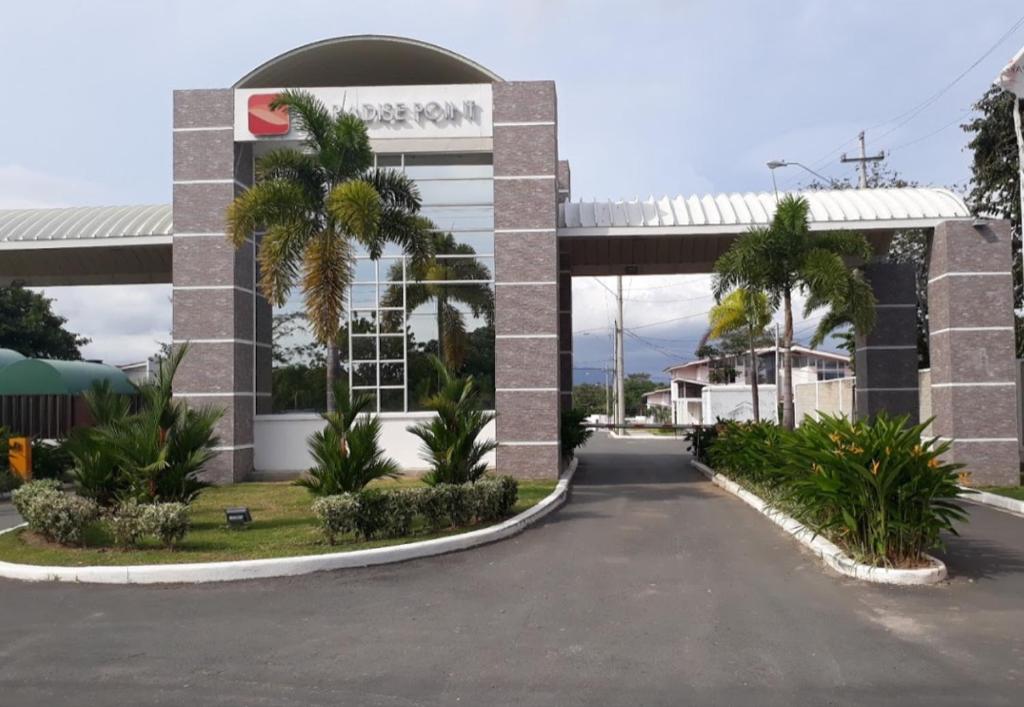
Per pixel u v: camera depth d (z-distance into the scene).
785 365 20.61
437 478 13.84
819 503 10.87
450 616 8.45
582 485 20.70
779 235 19.89
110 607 8.85
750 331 27.55
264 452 21.39
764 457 16.23
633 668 6.88
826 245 20.19
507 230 20.25
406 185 18.39
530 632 7.89
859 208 21.33
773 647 7.41
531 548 11.99
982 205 27.83
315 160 17.81
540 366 20.06
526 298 20.16
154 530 11.16
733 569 10.55
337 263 16.94
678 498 17.86
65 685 6.55
